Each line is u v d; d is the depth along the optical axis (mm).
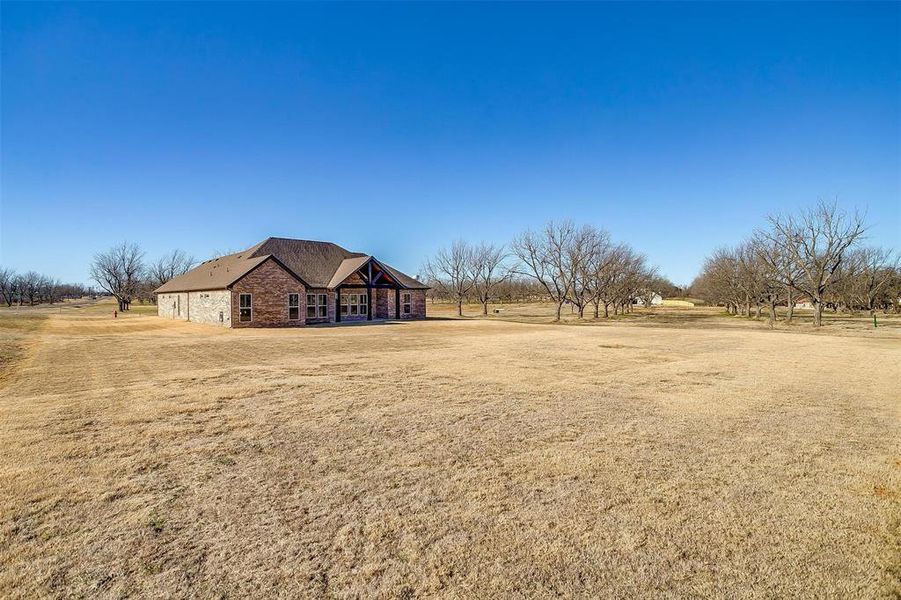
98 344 18484
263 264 28797
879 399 9016
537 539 3910
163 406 8211
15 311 50938
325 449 6066
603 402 8688
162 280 78125
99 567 3482
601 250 43219
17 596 3152
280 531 4023
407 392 9477
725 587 3287
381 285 36531
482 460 5715
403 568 3502
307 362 13641
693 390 9805
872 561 3607
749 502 4602
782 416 7766
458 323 33938
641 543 3854
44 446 6062
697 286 75938
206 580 3346
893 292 54781
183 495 4699
